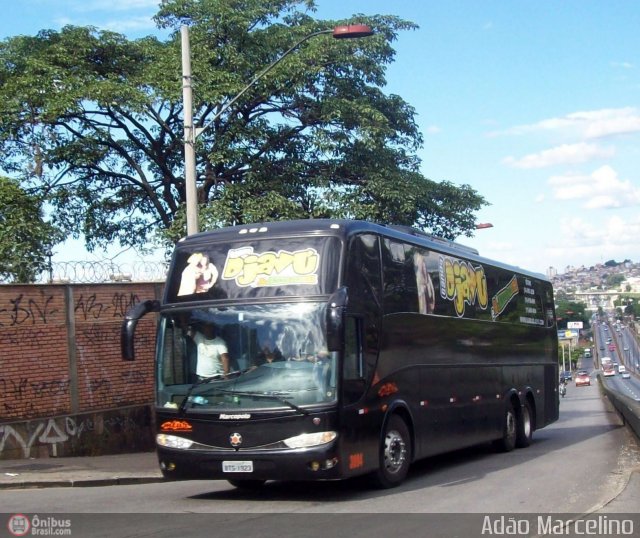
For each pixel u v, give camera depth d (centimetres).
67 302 1639
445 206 2795
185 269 1128
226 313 1083
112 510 1020
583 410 4062
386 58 2728
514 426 1820
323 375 1032
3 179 2300
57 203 2669
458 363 1491
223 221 2397
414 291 1320
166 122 2594
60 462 1509
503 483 1207
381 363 1170
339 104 2517
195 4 2600
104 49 2525
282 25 2656
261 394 1034
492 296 1731
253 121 2623
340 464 1025
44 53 2434
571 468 1368
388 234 1255
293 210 2462
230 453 1032
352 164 2628
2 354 1510
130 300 1775
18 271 2191
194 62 2378
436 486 1200
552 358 2209
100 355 1709
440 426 1382
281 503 1065
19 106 2314
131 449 1748
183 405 1062
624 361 16600
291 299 1067
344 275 1088
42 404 1579
